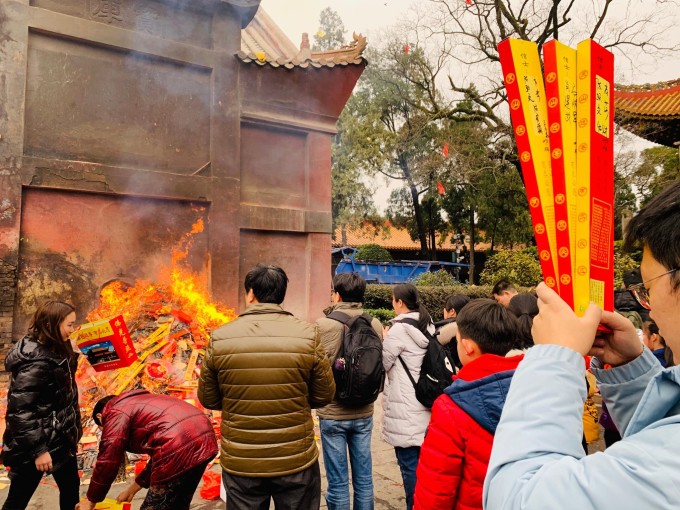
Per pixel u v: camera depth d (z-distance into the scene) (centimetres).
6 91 555
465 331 207
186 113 698
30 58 580
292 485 250
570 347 87
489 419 178
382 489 433
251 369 246
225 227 712
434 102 2294
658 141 1459
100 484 261
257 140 771
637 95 1388
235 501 248
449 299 414
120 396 281
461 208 3045
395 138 2539
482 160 2331
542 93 96
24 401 289
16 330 554
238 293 725
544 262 93
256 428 246
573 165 92
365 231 3212
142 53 656
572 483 73
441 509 184
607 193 95
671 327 85
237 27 741
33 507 388
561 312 89
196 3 704
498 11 1823
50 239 584
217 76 719
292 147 806
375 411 675
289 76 782
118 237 631
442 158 2428
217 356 251
